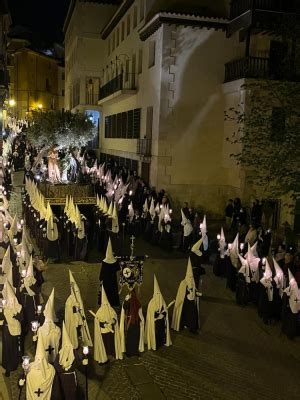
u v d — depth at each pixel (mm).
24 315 9492
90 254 16109
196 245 12312
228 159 22500
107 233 16109
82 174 18875
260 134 15750
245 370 9094
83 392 7672
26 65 63625
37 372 6641
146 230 18203
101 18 39750
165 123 22359
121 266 9336
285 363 9445
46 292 12383
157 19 21703
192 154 22750
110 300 11445
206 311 11828
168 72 22047
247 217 19875
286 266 11750
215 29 22172
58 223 16469
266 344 10219
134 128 27812
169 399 8062
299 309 10344
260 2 19875
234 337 10469
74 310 9250
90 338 9602
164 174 22609
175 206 22859
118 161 32406
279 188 14953
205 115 22656
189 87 22312
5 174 26422
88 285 13117
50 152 18750
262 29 20422
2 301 8547
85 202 17812
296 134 14305
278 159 14547
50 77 70625
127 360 9227
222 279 14352
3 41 41406
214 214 23250
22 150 32812
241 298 12203
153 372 8867
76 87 41719
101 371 8812
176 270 14922
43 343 7008
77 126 20094
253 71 20312
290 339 10477
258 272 12148
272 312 11219
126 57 30438
